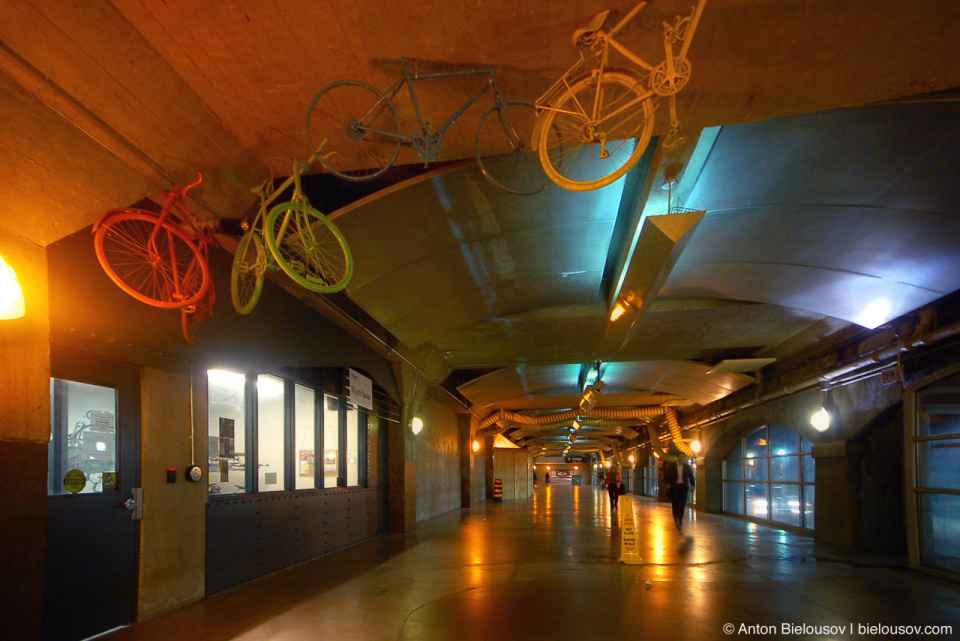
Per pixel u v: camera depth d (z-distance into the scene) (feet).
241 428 27.91
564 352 51.75
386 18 13.11
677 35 12.56
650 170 20.68
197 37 13.64
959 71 14.70
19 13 11.93
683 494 57.06
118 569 19.17
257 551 28.27
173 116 15.66
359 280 27.02
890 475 40.52
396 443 50.39
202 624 20.16
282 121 16.71
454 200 23.45
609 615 21.93
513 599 24.54
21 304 13.48
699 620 21.21
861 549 40.01
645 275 26.63
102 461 18.86
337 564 33.09
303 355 30.76
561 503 105.70
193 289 19.56
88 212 15.70
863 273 30.25
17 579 13.33
